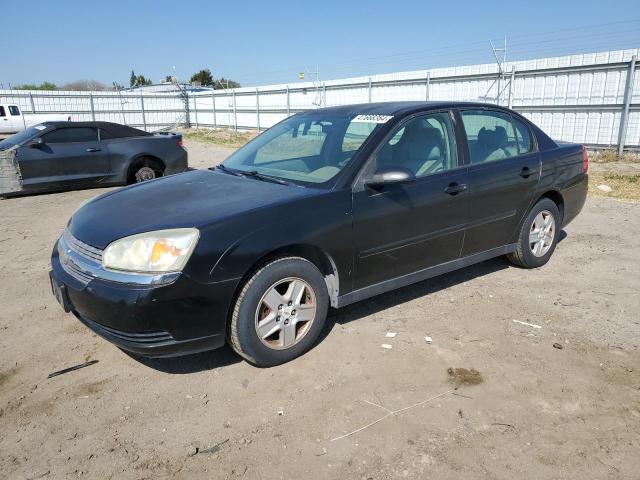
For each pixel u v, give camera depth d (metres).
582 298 4.41
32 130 9.76
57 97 30.66
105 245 3.00
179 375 3.24
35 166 9.34
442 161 4.09
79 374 3.27
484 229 4.41
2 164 9.13
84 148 9.82
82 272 3.05
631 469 2.40
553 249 5.23
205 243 2.92
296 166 3.96
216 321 3.00
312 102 25.33
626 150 14.19
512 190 4.54
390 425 2.72
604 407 2.87
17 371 3.32
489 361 3.37
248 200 3.32
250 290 3.09
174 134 11.14
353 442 2.60
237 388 3.09
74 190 10.27
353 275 3.57
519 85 16.38
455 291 4.56
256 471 2.41
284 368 3.30
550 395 2.99
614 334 3.74
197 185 3.81
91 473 2.41
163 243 2.87
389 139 3.75
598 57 14.27
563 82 15.24
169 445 2.60
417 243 3.88
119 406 2.93
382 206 3.60
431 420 2.76
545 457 2.48
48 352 3.56
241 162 4.38
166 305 2.83
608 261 5.39
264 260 3.18
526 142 4.85
